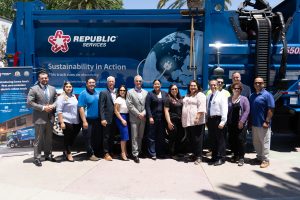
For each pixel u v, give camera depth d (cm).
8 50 812
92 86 706
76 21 785
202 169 651
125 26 777
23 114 759
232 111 685
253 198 509
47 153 707
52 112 692
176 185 561
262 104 664
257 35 738
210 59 768
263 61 746
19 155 746
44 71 802
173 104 720
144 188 545
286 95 777
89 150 709
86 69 795
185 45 768
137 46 778
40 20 795
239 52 763
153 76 779
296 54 772
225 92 693
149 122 706
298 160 717
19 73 752
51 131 699
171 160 714
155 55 775
